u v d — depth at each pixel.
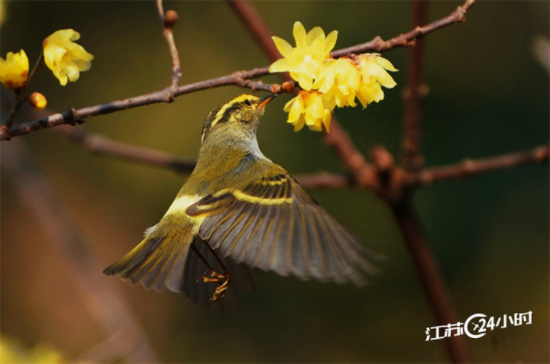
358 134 12.13
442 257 12.23
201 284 5.26
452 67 13.20
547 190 12.64
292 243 4.29
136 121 14.79
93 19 15.03
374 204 12.19
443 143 12.79
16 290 15.57
